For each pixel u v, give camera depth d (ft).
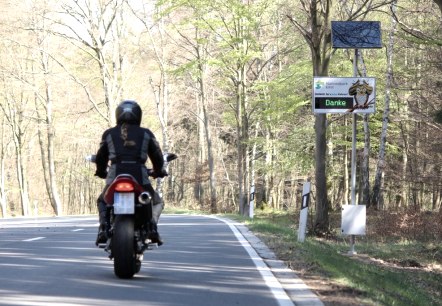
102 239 46.21
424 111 150.00
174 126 297.53
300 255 64.90
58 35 206.39
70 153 347.97
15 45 225.76
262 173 251.39
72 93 254.06
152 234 46.52
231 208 259.39
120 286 43.96
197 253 66.74
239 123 198.39
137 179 44.16
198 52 202.49
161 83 244.01
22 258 59.26
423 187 173.06
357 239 123.13
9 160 347.97
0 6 213.66
